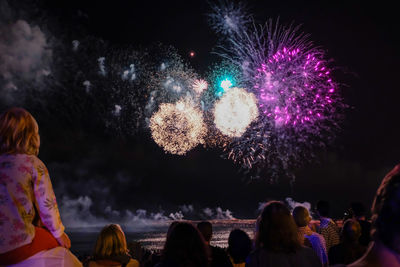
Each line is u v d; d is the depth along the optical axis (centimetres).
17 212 289
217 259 466
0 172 294
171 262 336
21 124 313
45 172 310
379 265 142
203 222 529
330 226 722
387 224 141
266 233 358
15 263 283
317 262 356
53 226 302
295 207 629
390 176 148
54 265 296
